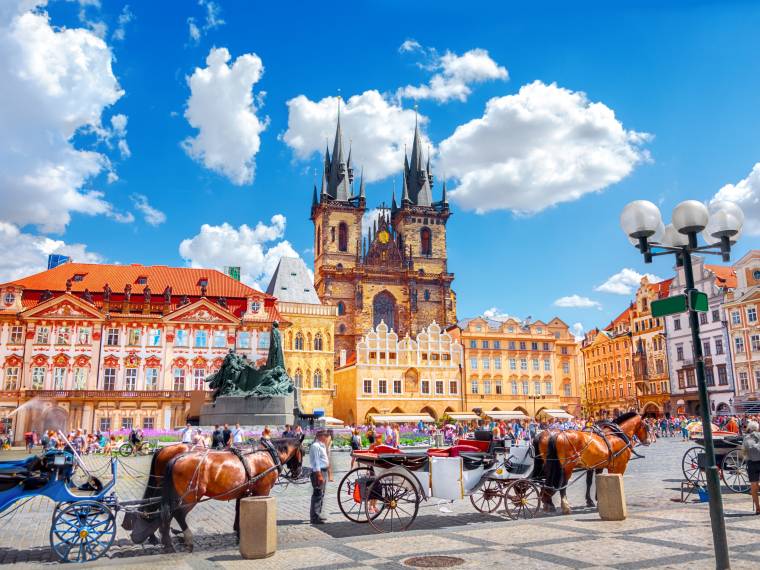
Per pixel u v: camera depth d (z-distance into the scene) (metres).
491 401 120.88
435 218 164.75
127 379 86.69
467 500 24.31
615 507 18.33
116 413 83.69
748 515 19.06
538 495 20.22
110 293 89.81
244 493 16.77
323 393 109.50
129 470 37.75
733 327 97.31
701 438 25.38
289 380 43.94
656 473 33.34
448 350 120.44
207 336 90.38
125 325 87.88
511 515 20.17
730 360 97.44
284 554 14.88
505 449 21.55
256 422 41.44
